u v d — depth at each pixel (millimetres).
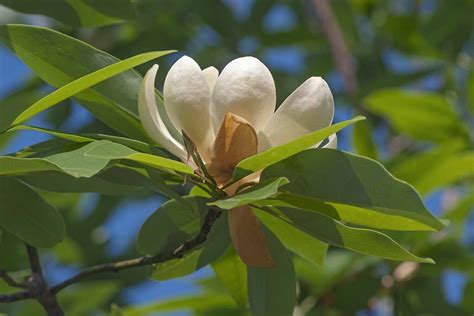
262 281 1331
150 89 1267
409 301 1610
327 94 1255
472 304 1613
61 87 1264
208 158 1272
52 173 1284
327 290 1595
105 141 1225
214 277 1591
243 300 1395
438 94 1799
